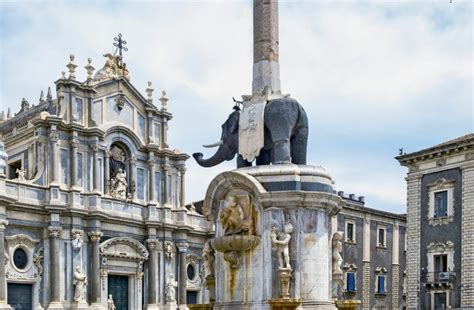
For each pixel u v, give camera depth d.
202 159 20.00
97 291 47.66
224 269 17.47
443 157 49.56
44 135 47.12
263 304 16.47
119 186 51.25
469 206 47.25
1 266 42.16
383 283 65.44
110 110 51.72
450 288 47.91
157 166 54.88
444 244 48.88
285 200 16.72
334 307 16.72
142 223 52.59
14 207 44.12
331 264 17.50
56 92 48.72
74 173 47.66
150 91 54.91
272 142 18.33
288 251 16.55
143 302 52.22
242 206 17.28
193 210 58.94
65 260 46.66
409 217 51.78
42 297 45.22
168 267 54.16
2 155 43.88
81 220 47.72
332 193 17.36
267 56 19.42
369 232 64.50
